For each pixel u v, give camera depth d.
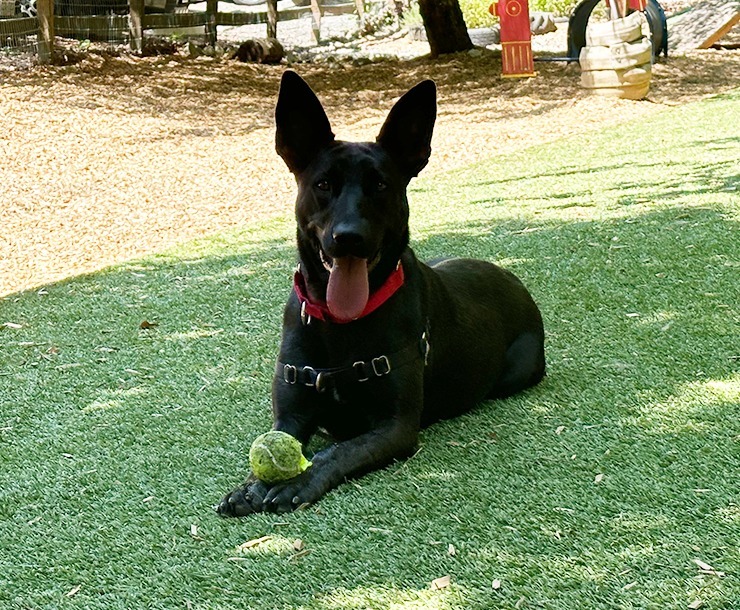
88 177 5.18
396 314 2.29
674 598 1.90
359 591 1.95
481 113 6.79
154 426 2.48
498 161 5.16
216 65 8.41
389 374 2.27
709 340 2.71
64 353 2.91
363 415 2.31
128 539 2.11
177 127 6.30
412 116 2.33
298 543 2.05
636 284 3.09
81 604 1.97
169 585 1.99
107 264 3.71
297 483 2.16
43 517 2.19
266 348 2.85
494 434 2.37
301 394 2.31
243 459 2.33
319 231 2.27
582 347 2.74
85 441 2.44
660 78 7.70
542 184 4.46
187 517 2.15
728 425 2.33
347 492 2.18
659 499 2.12
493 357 2.49
